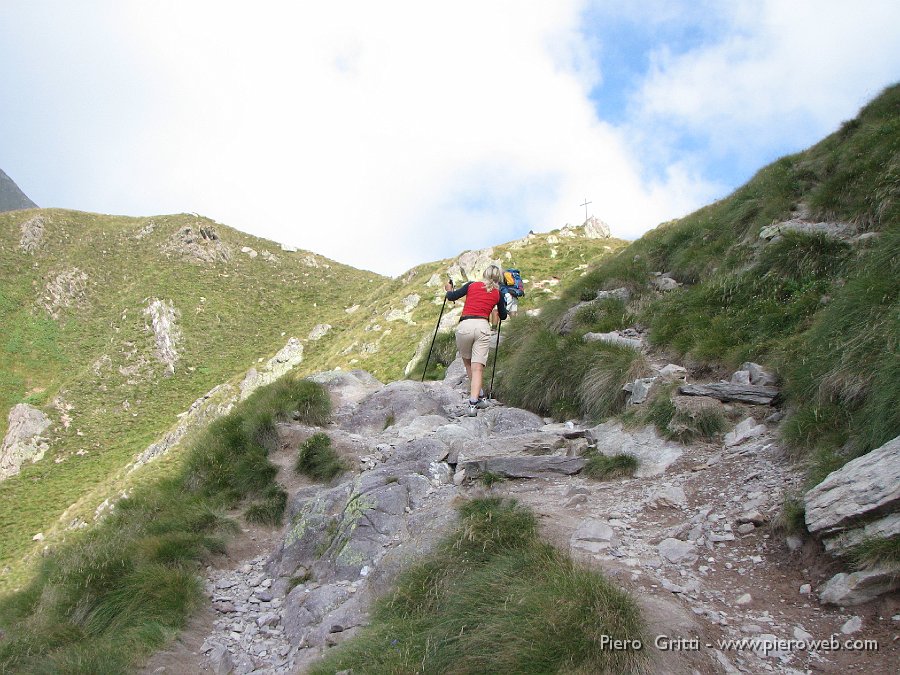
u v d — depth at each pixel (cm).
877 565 381
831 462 495
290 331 11531
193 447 970
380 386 1278
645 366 877
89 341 10431
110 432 8394
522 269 6862
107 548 691
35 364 9738
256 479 852
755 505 519
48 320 10638
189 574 631
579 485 668
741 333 870
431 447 796
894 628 355
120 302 11281
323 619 534
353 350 6919
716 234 1348
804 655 356
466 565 482
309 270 14150
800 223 1083
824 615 386
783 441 593
